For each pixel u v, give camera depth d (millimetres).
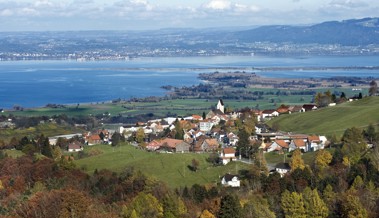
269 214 120000
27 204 121250
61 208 116250
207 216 120750
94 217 115188
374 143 191875
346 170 154000
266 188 150250
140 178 165250
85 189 157750
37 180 164000
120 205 134125
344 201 121188
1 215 118875
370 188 129625
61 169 179125
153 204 128625
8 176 169250
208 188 158625
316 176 153125
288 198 123562
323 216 121688
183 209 128625
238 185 168875
